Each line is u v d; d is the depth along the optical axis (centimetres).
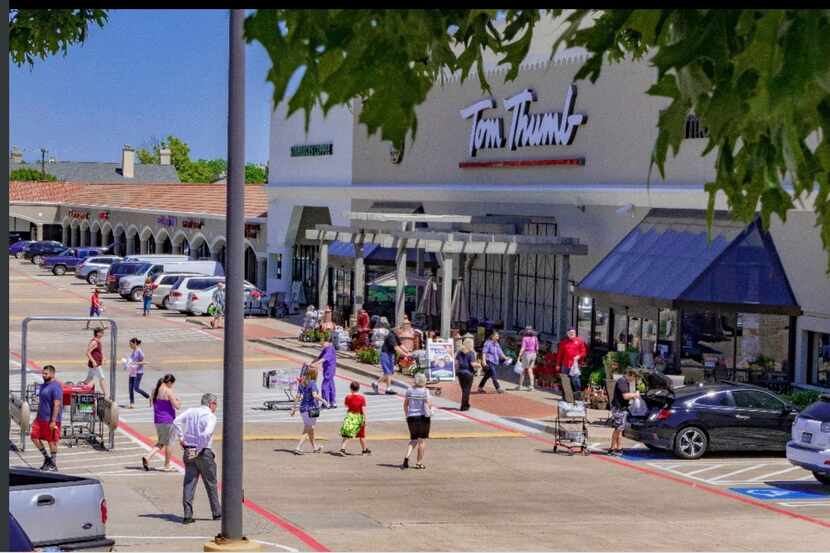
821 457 2639
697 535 2133
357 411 2966
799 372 3656
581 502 2450
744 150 489
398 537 2055
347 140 6581
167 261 8250
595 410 3759
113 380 3028
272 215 7669
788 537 2125
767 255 3700
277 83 432
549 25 4697
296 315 7125
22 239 13775
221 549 1895
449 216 5000
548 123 4791
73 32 1648
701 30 433
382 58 437
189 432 2162
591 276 4288
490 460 2942
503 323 5228
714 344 3872
